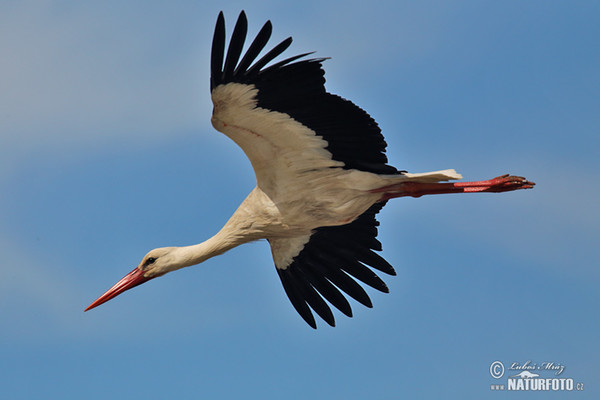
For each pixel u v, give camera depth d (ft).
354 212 45.96
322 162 44.29
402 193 45.88
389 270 51.29
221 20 39.27
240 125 42.09
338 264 51.85
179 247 50.14
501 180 45.83
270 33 39.75
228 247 47.98
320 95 41.27
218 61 39.68
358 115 42.32
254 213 46.68
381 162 44.19
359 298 51.80
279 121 42.01
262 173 45.29
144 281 50.31
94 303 50.39
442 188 46.09
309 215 45.85
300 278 51.85
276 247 51.06
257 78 40.19
